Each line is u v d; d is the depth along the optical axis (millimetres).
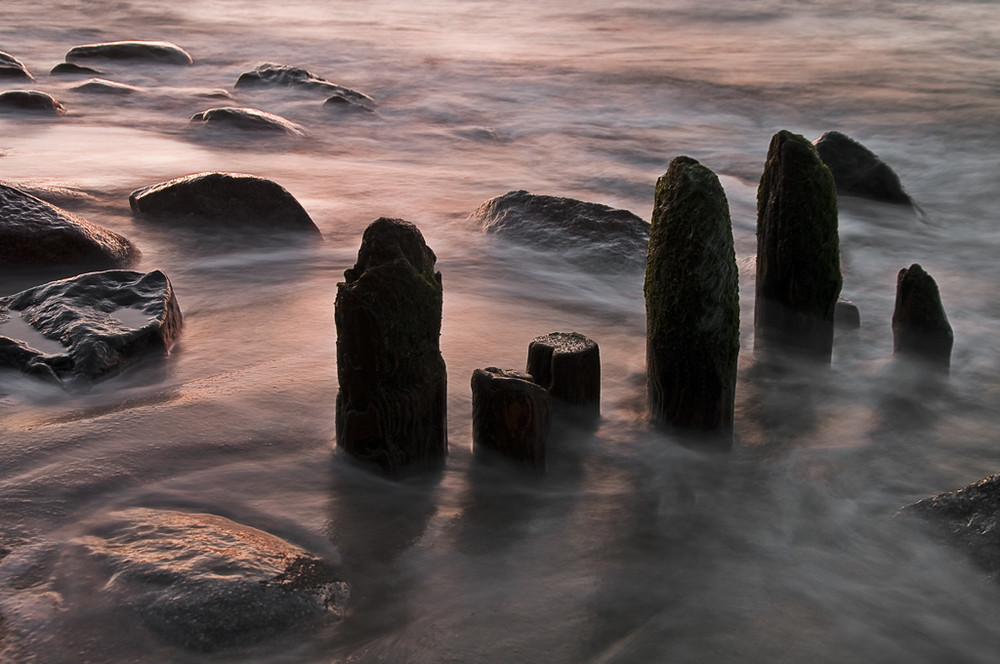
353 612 2641
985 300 5988
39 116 11172
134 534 2807
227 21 22156
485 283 5750
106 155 9070
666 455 3635
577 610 2715
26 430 3469
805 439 3883
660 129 12266
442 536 3029
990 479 3168
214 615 2453
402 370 3256
